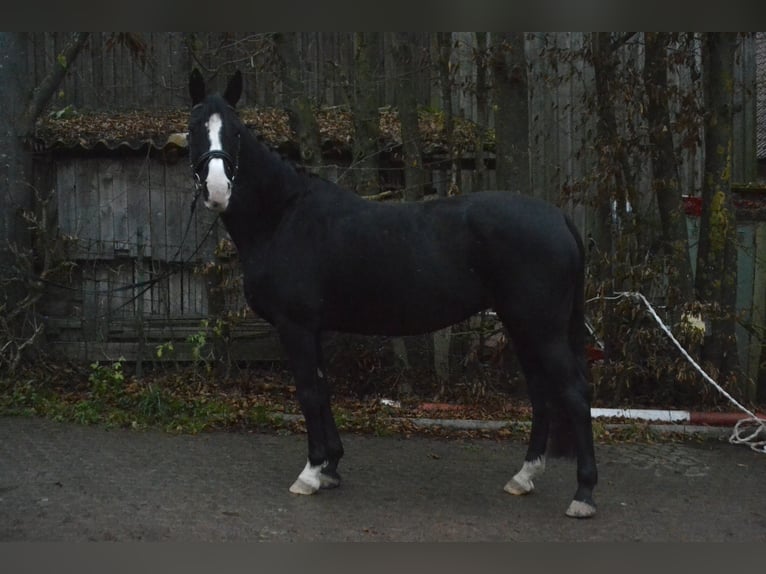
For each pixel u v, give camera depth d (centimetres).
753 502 484
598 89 718
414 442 622
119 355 820
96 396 705
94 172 833
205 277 798
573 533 421
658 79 708
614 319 717
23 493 470
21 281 761
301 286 457
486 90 789
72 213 833
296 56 765
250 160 461
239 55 885
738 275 762
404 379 746
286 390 759
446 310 452
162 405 663
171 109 966
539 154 871
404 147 759
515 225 434
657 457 589
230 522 427
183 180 833
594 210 794
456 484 511
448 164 830
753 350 743
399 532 418
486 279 444
